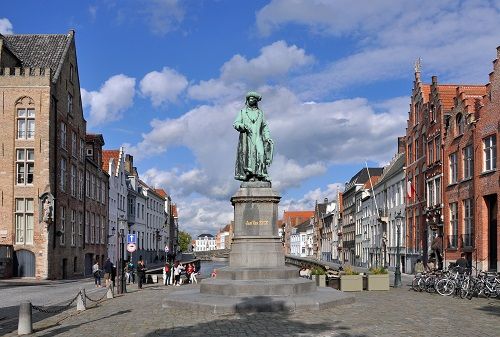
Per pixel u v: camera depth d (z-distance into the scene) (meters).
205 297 17.59
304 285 18.28
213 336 12.12
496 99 30.69
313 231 131.50
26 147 40.34
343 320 14.48
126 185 70.94
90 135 56.44
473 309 17.52
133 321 14.91
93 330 13.42
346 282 26.42
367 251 69.44
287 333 12.39
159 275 41.41
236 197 19.81
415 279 26.56
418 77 46.06
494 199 31.09
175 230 123.19
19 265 39.66
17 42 46.41
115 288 30.61
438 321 14.52
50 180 40.53
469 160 34.19
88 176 52.84
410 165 47.81
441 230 39.31
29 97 40.69
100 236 57.66
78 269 48.59
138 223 77.12
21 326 12.95
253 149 20.47
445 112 38.84
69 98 46.59
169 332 12.80
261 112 21.08
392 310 16.94
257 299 16.70
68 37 47.19
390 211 55.53
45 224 39.78
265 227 19.66
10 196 39.97
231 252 19.61
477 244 32.03
